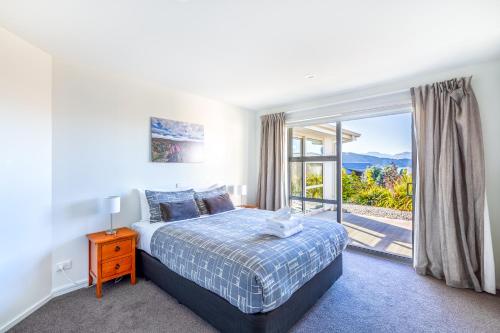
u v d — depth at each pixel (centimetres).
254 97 387
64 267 240
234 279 163
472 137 253
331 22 185
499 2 160
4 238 190
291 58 247
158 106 327
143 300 226
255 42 216
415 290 245
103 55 239
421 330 185
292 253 188
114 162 282
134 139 301
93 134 264
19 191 202
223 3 162
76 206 250
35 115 216
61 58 242
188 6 165
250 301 153
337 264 255
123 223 290
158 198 296
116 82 285
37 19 179
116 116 284
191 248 204
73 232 247
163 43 217
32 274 211
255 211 341
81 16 176
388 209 391
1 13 171
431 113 277
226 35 204
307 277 194
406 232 379
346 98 362
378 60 252
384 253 339
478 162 249
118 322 193
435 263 271
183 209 292
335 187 403
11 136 196
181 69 275
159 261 241
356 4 163
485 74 255
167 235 235
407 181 354
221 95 377
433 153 275
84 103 257
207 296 185
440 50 229
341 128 390
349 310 210
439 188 266
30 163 211
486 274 239
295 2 161
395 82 314
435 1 159
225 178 424
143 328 186
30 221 210
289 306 179
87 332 181
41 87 223
